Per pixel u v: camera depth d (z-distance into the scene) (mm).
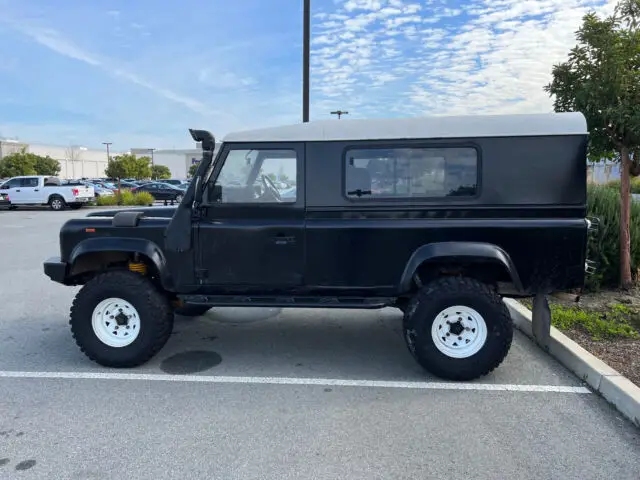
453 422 3344
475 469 2797
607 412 3473
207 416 3447
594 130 5582
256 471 2785
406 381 4059
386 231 3984
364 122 4055
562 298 4027
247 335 5293
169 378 4129
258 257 4145
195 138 4133
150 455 2949
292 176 4109
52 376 4172
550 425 3291
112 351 4266
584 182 3822
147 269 4688
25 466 2840
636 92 5266
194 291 4277
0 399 3723
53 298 6949
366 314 6078
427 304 3912
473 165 3932
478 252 3818
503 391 3830
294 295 4215
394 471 2779
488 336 3891
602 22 5305
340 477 2727
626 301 5633
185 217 4164
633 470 2785
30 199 24734
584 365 3977
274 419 3398
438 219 3967
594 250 5941
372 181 4039
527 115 3920
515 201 3889
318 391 3869
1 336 5266
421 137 3957
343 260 4066
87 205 27906
